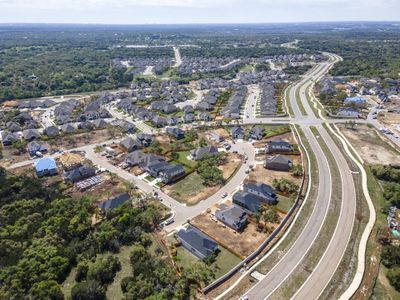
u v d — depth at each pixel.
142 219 82.19
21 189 95.06
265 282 65.38
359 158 120.75
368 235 79.25
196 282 64.69
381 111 175.88
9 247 71.44
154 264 68.12
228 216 82.56
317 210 89.38
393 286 64.44
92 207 89.75
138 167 116.12
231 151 128.25
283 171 111.25
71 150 131.62
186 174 109.75
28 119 168.25
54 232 77.44
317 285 64.62
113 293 63.28
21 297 59.81
